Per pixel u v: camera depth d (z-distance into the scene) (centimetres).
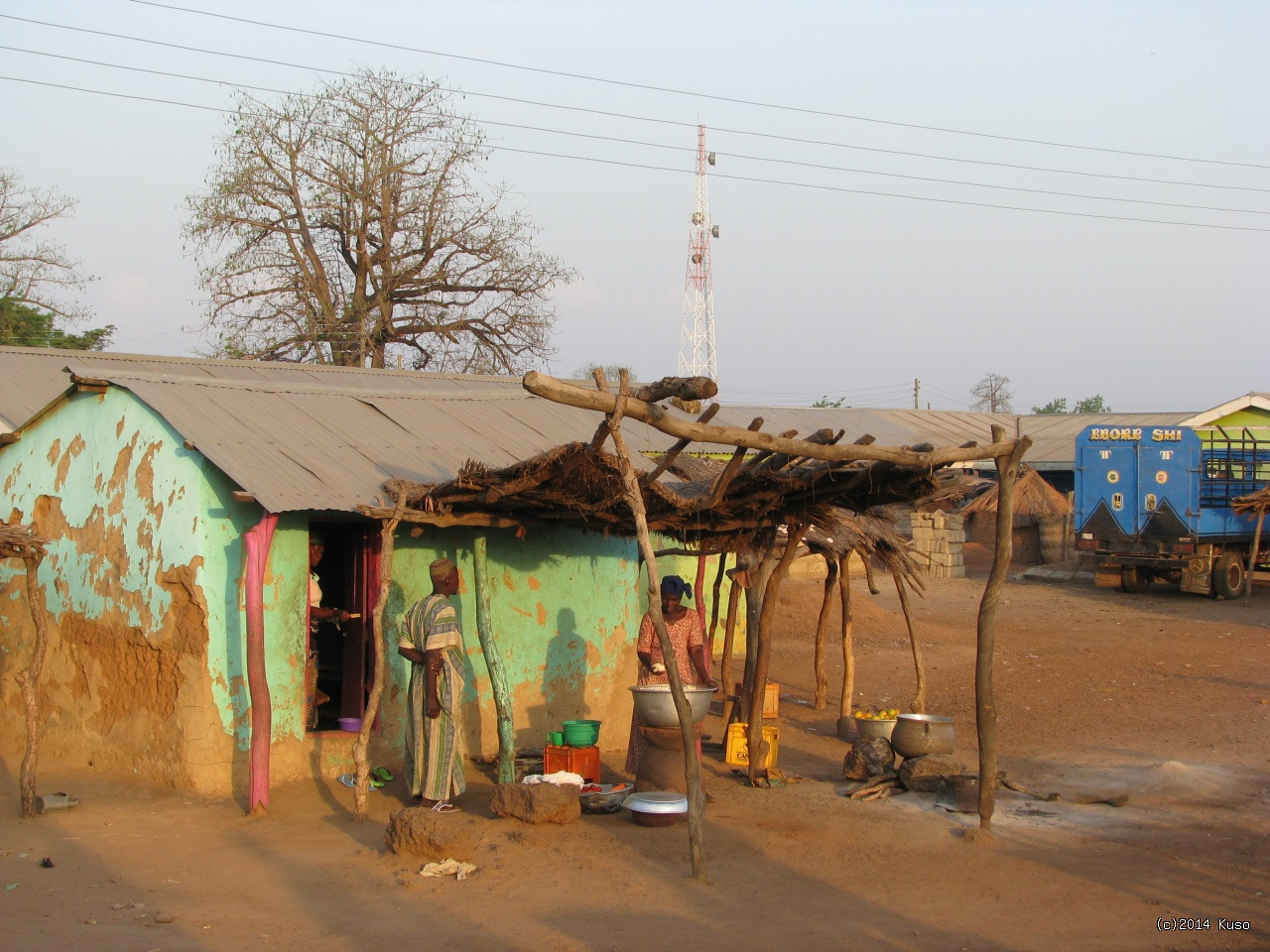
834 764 1024
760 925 565
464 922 564
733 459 703
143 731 869
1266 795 872
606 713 1065
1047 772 970
